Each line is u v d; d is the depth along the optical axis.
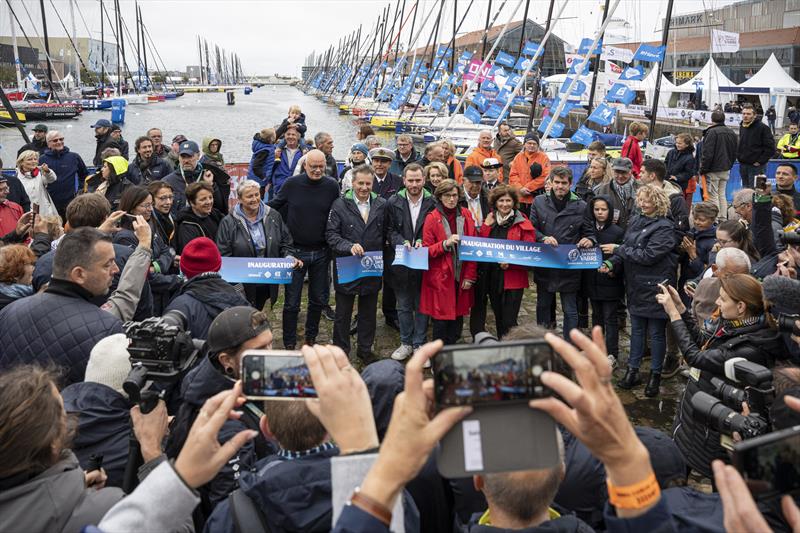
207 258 4.07
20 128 9.73
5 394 1.82
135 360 2.21
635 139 11.20
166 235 5.76
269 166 9.82
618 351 6.54
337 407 1.36
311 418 1.92
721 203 11.25
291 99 103.50
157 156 9.17
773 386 2.54
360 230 6.04
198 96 108.69
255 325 2.72
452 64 35.69
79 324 3.17
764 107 32.47
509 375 1.17
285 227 6.14
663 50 15.95
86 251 3.25
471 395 1.16
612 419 1.16
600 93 30.53
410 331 6.38
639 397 5.63
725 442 2.56
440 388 1.17
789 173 6.46
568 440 2.37
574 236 6.17
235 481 2.43
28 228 5.63
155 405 2.17
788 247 4.37
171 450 2.62
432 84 41.94
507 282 6.29
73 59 76.81
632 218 5.74
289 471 1.86
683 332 3.59
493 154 10.07
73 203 4.62
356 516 1.13
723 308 3.49
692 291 4.98
